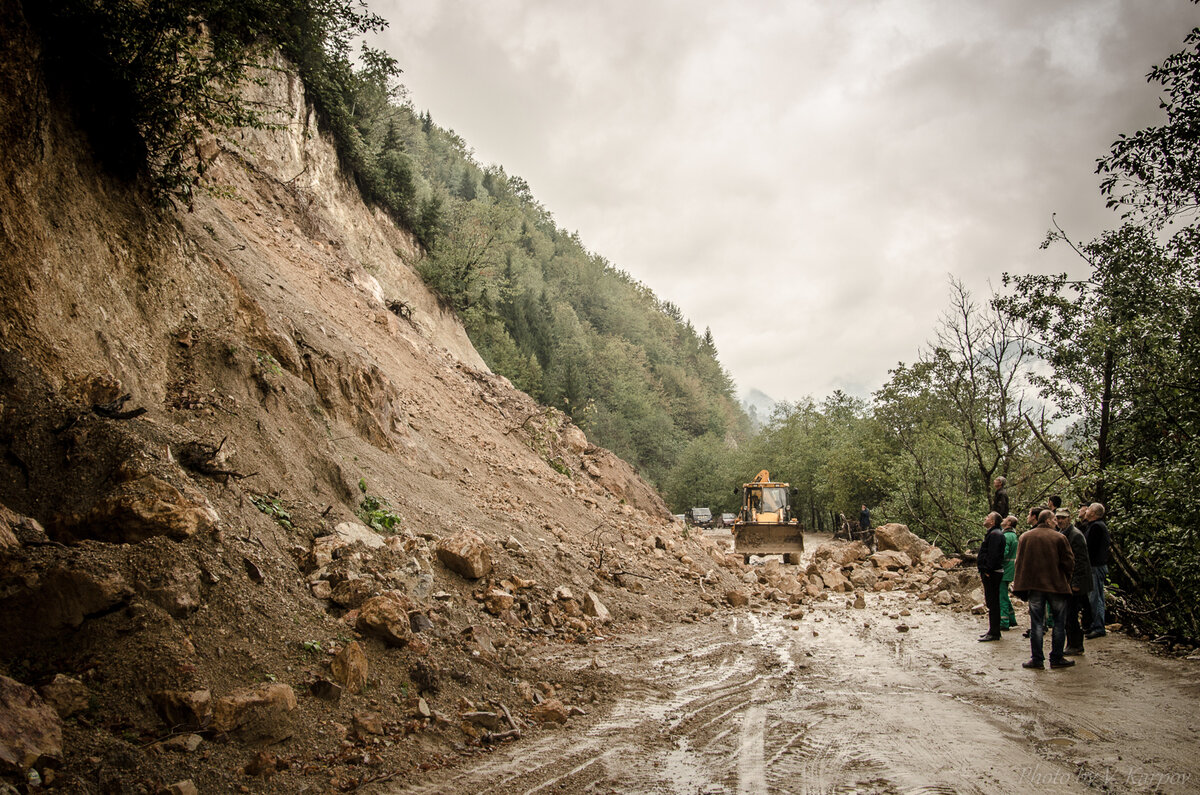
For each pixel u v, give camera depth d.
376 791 4.01
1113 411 11.20
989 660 8.29
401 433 12.46
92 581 4.14
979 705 6.27
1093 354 11.35
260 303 10.28
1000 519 10.76
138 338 6.96
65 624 4.03
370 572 6.74
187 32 6.79
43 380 5.38
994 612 9.55
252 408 7.86
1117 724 5.59
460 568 8.55
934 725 5.67
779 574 17.53
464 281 33.94
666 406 102.94
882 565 18.58
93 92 6.57
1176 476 8.07
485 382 23.30
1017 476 17.56
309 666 4.85
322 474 8.32
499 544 10.28
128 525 4.81
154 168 7.91
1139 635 9.20
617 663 7.72
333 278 18.41
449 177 103.00
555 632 8.59
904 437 22.98
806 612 12.52
